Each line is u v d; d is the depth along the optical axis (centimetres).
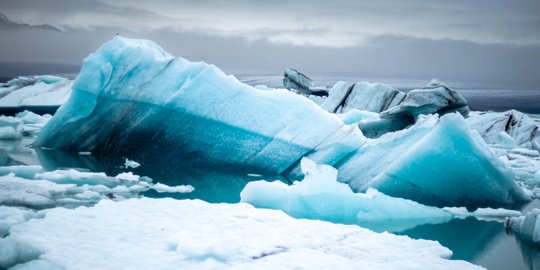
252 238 642
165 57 1569
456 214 971
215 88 1391
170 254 563
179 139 1402
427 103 1989
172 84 1430
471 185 1075
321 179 936
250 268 524
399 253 618
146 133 1431
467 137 1083
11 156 1375
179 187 1073
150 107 1429
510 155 1777
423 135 1168
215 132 1376
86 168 1243
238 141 1362
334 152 1279
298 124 1352
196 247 559
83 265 512
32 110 3347
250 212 796
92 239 606
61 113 1535
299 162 1330
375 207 921
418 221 898
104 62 1527
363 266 549
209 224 704
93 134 1495
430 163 1077
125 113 1459
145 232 648
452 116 1097
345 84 2914
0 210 699
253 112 1364
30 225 650
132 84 1465
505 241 761
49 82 3797
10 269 493
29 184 937
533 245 739
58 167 1231
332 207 913
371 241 670
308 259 564
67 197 885
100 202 816
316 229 712
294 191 920
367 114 2169
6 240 530
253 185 930
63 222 673
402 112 2017
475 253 691
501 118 2267
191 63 1458
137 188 1030
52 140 1541
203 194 1024
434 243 676
